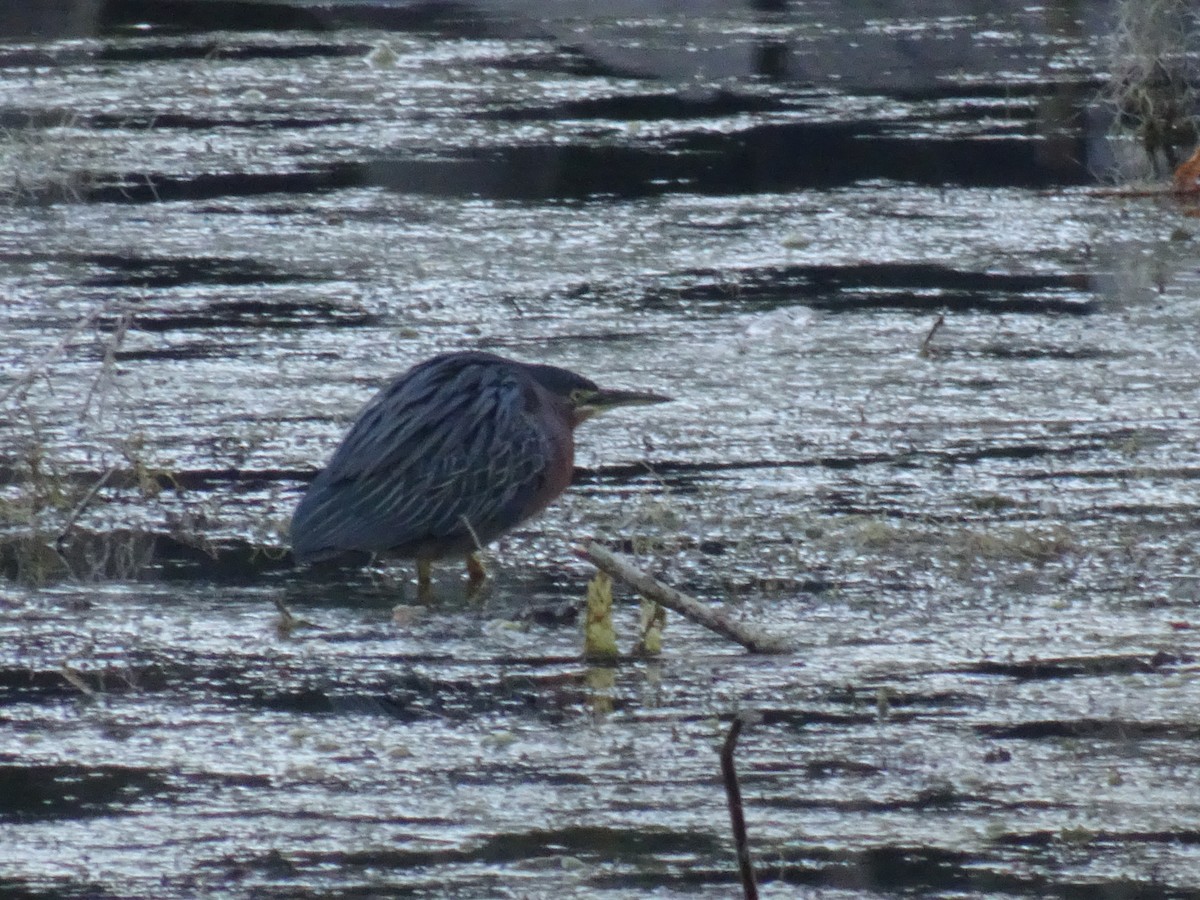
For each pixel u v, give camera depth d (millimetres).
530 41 29797
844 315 16391
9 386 13969
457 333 15805
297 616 10133
